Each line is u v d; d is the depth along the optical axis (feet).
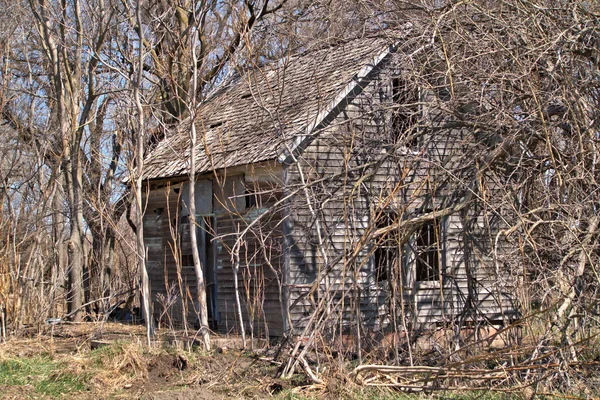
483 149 33.19
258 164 45.21
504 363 28.43
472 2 32.55
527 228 30.73
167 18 52.54
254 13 63.77
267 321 45.34
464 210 33.86
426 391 28.45
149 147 57.93
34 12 52.47
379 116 38.58
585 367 27.25
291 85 51.67
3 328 43.37
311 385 29.45
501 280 29.35
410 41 34.04
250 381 30.94
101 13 50.47
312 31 57.06
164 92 59.11
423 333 34.65
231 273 48.57
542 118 29.01
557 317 27.12
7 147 54.80
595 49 31.94
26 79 65.72
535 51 31.55
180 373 32.68
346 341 35.37
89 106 54.13
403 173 31.86
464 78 33.81
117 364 33.09
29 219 49.19
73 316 53.47
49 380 32.53
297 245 43.65
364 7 41.55
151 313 42.42
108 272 61.00
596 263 29.07
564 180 29.27
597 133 31.30
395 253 33.30
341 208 43.39
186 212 52.80
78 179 53.98
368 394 28.37
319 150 44.01
